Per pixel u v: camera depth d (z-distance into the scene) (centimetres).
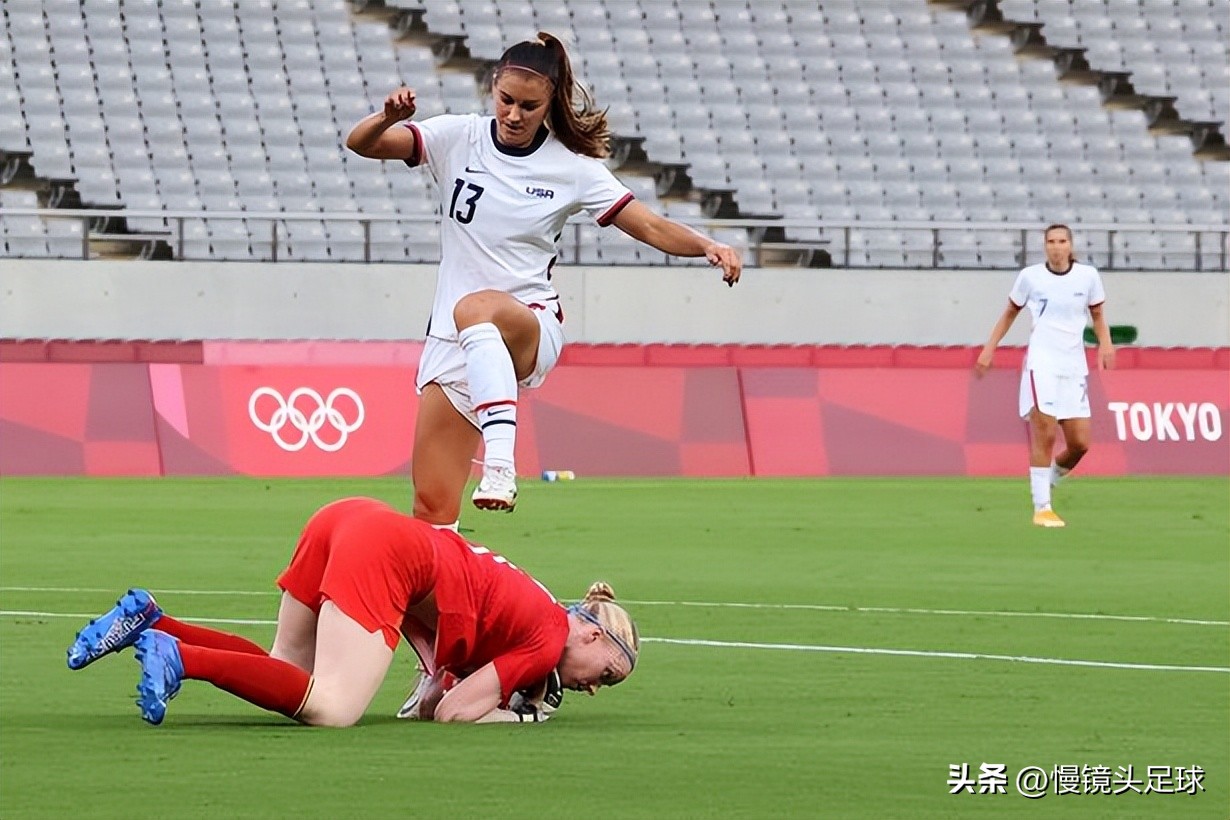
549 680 2238
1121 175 10125
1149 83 10544
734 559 4344
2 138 8925
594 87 9944
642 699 2408
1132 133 10338
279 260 8500
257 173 9162
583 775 1864
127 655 2719
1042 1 10744
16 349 6875
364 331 8519
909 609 3453
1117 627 3222
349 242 8900
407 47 9938
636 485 6669
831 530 5084
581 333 8738
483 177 2469
